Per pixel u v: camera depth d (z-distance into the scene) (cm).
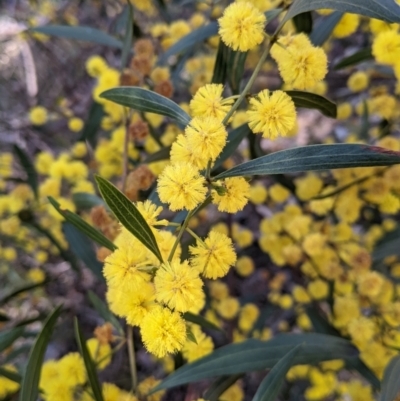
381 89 19
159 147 19
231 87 14
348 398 18
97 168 20
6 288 26
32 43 28
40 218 22
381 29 13
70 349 25
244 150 22
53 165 18
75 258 21
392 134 20
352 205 16
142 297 9
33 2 27
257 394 11
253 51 21
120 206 8
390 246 17
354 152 8
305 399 20
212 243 9
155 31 20
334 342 13
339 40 24
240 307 20
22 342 24
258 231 25
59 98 27
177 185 8
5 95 29
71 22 27
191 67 19
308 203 19
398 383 11
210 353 12
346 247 16
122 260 9
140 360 22
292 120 9
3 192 25
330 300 17
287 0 12
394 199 15
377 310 15
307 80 10
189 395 17
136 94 11
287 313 22
